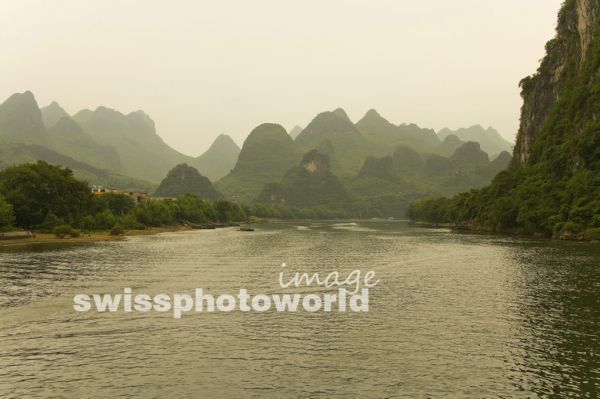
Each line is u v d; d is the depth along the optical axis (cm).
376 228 18012
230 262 6066
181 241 10294
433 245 8712
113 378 2086
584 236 9081
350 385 2006
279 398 1884
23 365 2239
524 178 13925
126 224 14362
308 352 2420
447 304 3500
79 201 12312
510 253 6925
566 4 16362
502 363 2259
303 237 11869
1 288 4103
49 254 7069
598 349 2456
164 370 2178
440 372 2147
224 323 2969
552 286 4172
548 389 1972
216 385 2011
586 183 10219
